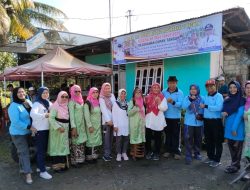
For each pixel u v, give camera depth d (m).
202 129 6.17
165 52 9.10
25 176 5.50
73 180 5.25
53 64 9.63
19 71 9.80
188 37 8.34
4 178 5.47
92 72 10.37
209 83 5.74
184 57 9.29
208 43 7.83
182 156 6.62
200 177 5.27
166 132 6.51
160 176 5.37
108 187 4.91
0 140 8.81
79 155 5.96
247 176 4.91
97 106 6.11
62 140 5.59
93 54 14.12
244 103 5.12
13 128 5.09
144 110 6.40
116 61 10.93
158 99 6.24
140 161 6.34
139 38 9.95
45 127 5.38
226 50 9.21
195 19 8.10
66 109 5.65
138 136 6.31
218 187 4.80
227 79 8.95
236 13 7.38
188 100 6.03
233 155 5.38
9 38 16.06
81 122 5.88
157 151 6.39
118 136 6.28
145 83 10.66
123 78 12.16
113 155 6.83
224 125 5.53
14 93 5.09
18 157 5.56
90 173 5.61
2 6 13.79
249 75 10.60
